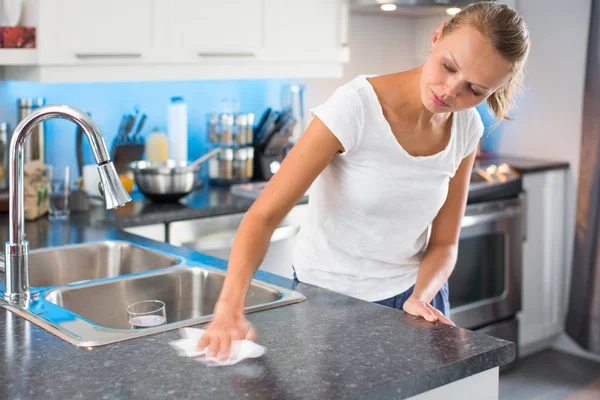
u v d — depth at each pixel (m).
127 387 1.20
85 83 3.32
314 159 1.62
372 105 1.67
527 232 3.96
